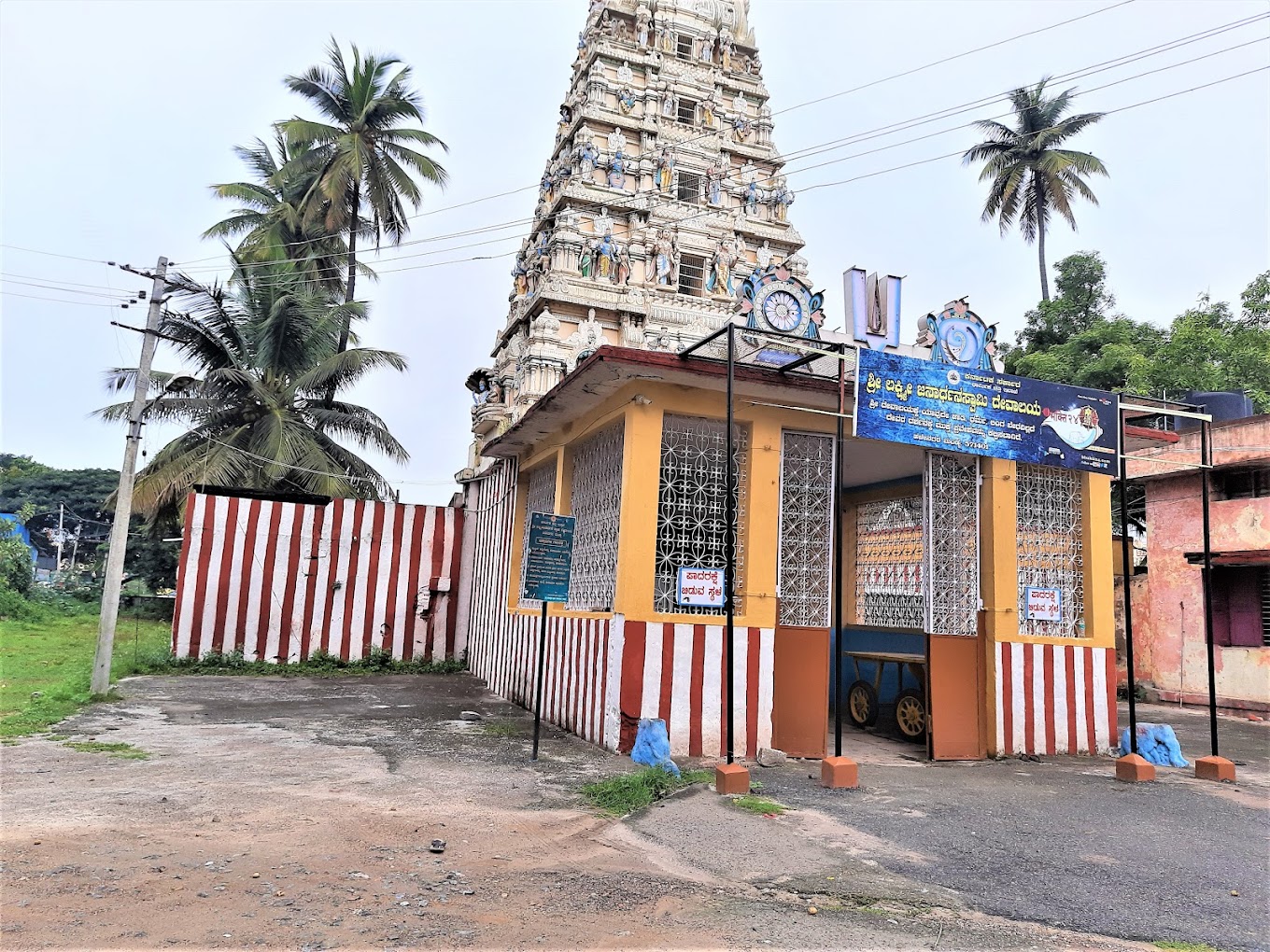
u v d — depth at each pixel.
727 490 7.52
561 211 20.95
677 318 20.03
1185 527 16.75
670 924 4.31
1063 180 31.89
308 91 27.67
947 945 4.18
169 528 24.84
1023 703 10.10
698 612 9.44
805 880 5.08
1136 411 10.20
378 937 3.98
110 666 13.09
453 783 7.30
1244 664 15.31
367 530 17.81
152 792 6.56
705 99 22.59
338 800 6.54
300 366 23.00
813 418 9.87
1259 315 24.47
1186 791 8.18
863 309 9.69
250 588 16.81
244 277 23.75
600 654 9.54
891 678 11.80
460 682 15.82
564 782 7.52
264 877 4.71
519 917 4.32
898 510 13.23
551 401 10.39
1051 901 4.87
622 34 22.66
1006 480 10.33
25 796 6.30
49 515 52.19
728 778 7.10
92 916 4.06
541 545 8.80
